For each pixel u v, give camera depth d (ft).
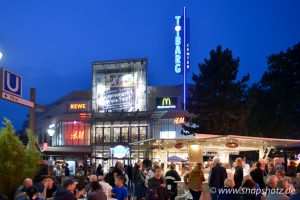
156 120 261.65
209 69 142.20
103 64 286.05
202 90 140.77
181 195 70.49
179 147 80.69
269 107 162.50
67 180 32.48
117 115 269.03
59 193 30.04
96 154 268.41
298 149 83.05
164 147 82.28
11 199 49.88
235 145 77.77
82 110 286.46
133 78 278.26
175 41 272.72
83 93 291.58
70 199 29.86
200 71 144.36
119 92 279.90
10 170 49.90
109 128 270.26
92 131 273.13
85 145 275.80
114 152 193.77
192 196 58.39
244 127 138.62
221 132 136.26
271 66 168.35
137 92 276.00
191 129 143.02
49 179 46.11
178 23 274.16
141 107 273.75
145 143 84.69
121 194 42.98
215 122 136.56
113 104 280.31
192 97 143.64
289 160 101.09
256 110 163.73
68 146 277.03
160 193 50.80
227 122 136.87
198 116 141.18
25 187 40.70
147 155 114.11
